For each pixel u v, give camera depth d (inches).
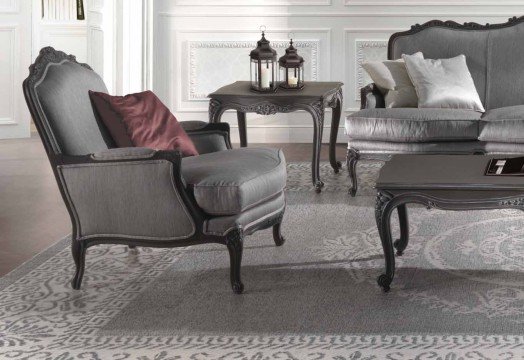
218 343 117.0
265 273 147.5
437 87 210.1
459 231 171.2
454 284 139.9
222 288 140.1
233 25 274.7
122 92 265.9
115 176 136.4
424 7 270.1
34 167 241.9
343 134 279.6
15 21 284.7
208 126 167.2
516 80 217.6
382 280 136.7
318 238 168.4
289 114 279.7
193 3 273.4
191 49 275.7
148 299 135.2
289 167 239.0
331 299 134.0
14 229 179.6
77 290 140.6
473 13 269.0
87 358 112.6
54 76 144.7
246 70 276.7
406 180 136.6
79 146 142.4
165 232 136.8
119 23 263.3
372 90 219.1
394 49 223.6
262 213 145.6
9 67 285.7
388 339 117.4
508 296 133.7
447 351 113.0
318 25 273.4
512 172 140.1
